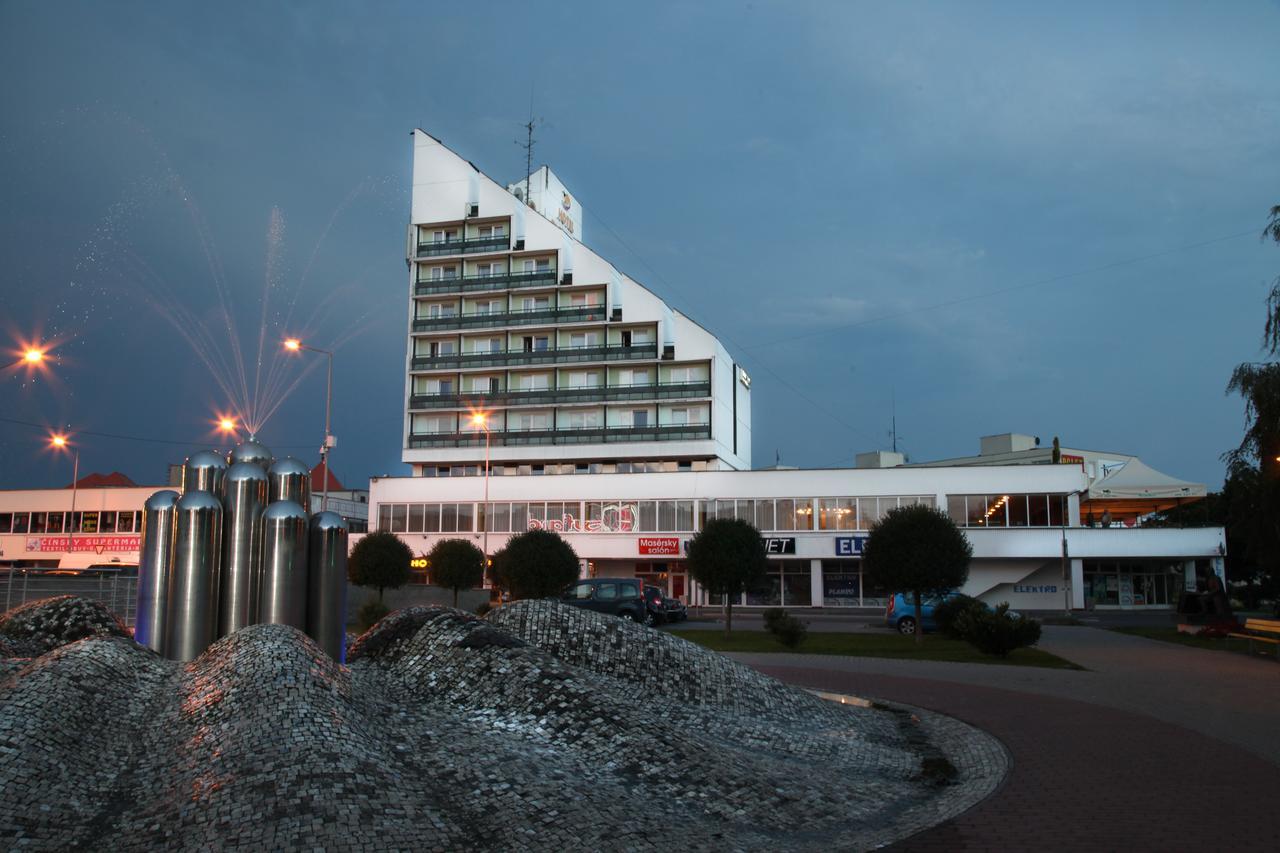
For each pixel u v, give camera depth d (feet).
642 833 22.17
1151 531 173.06
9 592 105.19
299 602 39.91
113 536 229.66
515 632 37.86
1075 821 24.70
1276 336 84.33
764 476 189.37
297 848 17.92
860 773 31.19
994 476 179.22
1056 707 46.03
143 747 23.11
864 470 184.96
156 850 18.19
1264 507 89.10
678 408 216.74
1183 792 28.02
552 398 219.82
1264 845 22.54
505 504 200.75
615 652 37.91
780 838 23.44
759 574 101.91
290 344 138.00
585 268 222.89
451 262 230.07
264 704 23.18
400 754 24.25
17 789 19.72
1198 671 63.41
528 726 28.43
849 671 62.64
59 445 199.62
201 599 38.42
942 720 42.47
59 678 24.39
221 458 42.32
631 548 193.06
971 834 23.50
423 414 226.58
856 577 183.73
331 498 244.42
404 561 133.59
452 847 19.51
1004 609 74.64
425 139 233.35
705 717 34.50
